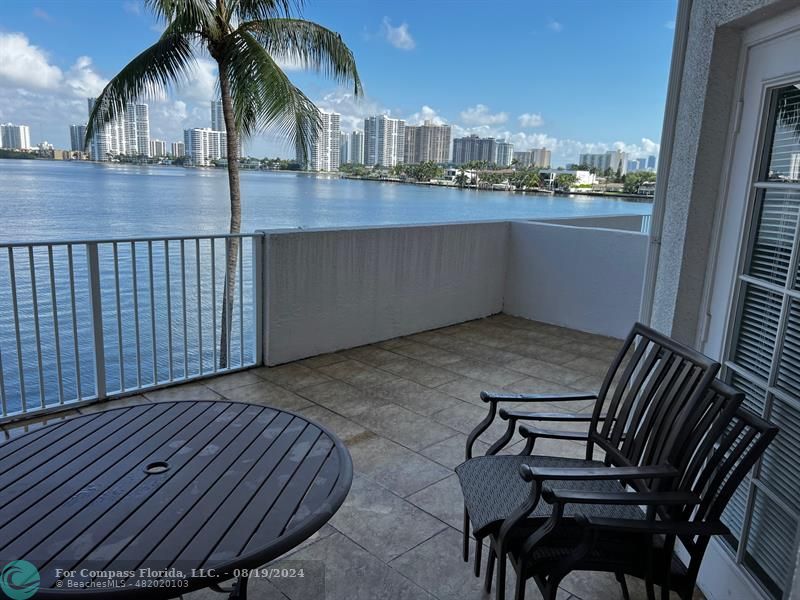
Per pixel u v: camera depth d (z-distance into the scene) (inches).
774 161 72.9
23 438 69.4
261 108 255.4
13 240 121.8
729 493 58.8
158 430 72.4
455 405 146.1
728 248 79.9
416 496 102.7
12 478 60.1
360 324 192.2
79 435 70.6
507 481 73.9
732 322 79.0
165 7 220.4
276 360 170.4
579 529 64.6
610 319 214.2
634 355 79.8
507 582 81.7
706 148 81.0
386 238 193.8
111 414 77.0
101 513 54.2
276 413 78.4
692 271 84.7
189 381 154.6
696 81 82.0
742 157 77.4
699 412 62.5
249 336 174.7
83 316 285.7
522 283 240.1
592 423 82.4
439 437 127.3
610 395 157.2
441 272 216.8
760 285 73.7
